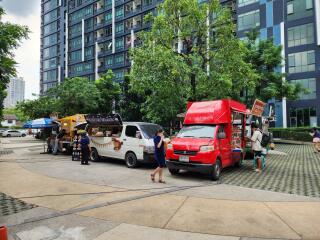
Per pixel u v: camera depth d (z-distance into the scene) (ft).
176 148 35.78
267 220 20.21
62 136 64.34
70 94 114.21
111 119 47.16
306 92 98.07
